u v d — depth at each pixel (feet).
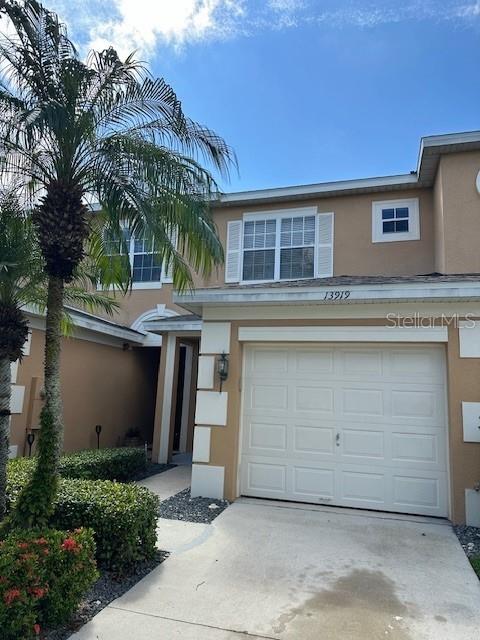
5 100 18.75
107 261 24.75
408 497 24.14
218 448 26.53
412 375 25.09
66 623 13.10
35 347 34.06
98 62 19.66
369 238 41.37
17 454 31.96
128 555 16.30
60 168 19.25
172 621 13.44
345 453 25.40
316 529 21.50
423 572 17.10
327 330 25.89
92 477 28.32
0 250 20.39
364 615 13.99
